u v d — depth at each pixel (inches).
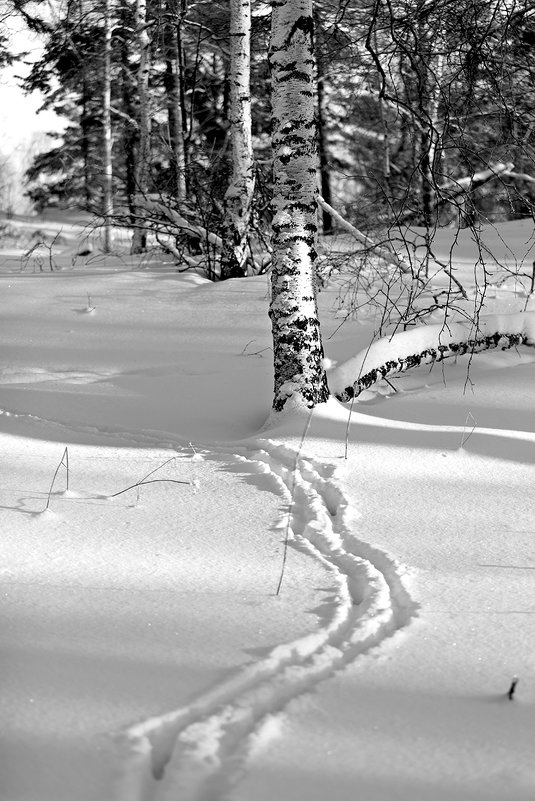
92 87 828.0
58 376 294.5
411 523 163.5
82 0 575.8
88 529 157.3
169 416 253.9
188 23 545.3
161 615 119.6
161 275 444.8
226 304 378.9
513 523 163.3
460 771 84.0
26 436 227.3
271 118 241.3
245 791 79.6
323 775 82.7
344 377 269.9
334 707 95.3
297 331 239.1
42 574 134.6
